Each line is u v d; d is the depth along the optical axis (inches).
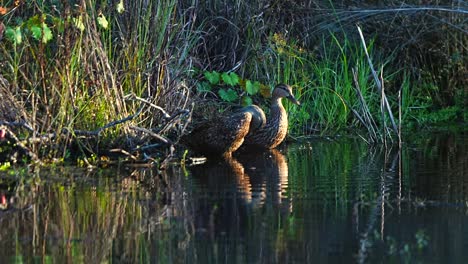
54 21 529.7
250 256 336.5
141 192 442.3
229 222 384.5
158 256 335.9
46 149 522.0
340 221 387.2
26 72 544.1
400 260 332.8
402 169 515.2
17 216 391.5
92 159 522.9
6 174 480.1
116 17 576.7
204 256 335.9
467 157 556.1
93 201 420.5
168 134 572.7
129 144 540.1
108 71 539.2
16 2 538.6
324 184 469.1
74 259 331.6
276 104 601.0
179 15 638.5
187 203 418.3
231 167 523.8
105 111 540.4
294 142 633.6
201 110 622.2
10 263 326.0
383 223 383.9
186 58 623.5
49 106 521.0
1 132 488.7
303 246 349.4
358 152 583.5
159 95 570.6
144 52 570.3
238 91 660.1
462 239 357.4
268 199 429.4
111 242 353.7
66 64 522.6
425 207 413.7
